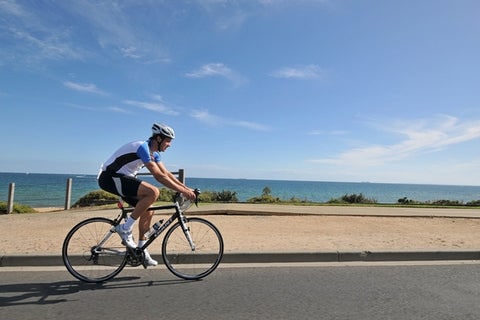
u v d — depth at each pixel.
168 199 14.35
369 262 6.29
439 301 4.41
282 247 6.68
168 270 5.64
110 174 5.01
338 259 6.36
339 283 5.07
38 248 6.35
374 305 4.25
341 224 9.62
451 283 5.11
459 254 6.57
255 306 4.18
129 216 5.00
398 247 6.84
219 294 4.58
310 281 5.15
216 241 5.95
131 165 5.04
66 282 5.01
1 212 14.41
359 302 4.34
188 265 5.84
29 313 3.91
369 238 7.73
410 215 11.27
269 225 9.26
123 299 4.38
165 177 4.97
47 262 5.78
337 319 3.83
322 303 4.29
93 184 69.06
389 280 5.23
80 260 5.37
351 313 4.00
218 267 5.82
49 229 8.35
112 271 5.12
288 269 5.77
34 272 5.45
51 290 4.68
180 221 5.38
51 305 4.16
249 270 5.68
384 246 6.91
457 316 3.95
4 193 37.84
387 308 4.16
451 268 5.92
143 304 4.21
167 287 4.84
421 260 6.48
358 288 4.86
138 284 4.96
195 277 5.21
